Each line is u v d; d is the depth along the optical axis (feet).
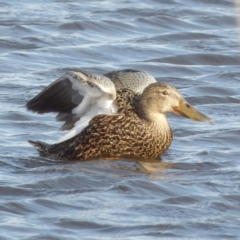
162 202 41.34
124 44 71.36
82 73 47.03
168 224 38.70
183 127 53.83
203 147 50.52
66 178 43.98
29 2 82.12
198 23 78.59
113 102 48.44
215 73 66.08
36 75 63.77
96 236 37.50
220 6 84.33
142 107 48.49
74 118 48.34
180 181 44.34
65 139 48.42
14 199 41.34
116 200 41.57
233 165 47.52
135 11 80.38
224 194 42.52
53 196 41.86
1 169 45.96
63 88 47.60
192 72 66.54
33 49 69.26
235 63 68.85
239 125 54.44
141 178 44.52
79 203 40.96
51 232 37.70
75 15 77.97
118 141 48.11
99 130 47.93
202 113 51.67
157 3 84.12
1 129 52.54
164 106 48.55
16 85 60.90
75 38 72.38
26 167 46.55
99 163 47.26
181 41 73.77
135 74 50.93
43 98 48.21
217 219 39.55
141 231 38.06
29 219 39.06
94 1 83.87
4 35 71.77
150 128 48.34
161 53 70.03
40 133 52.21
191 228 38.50
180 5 83.87
